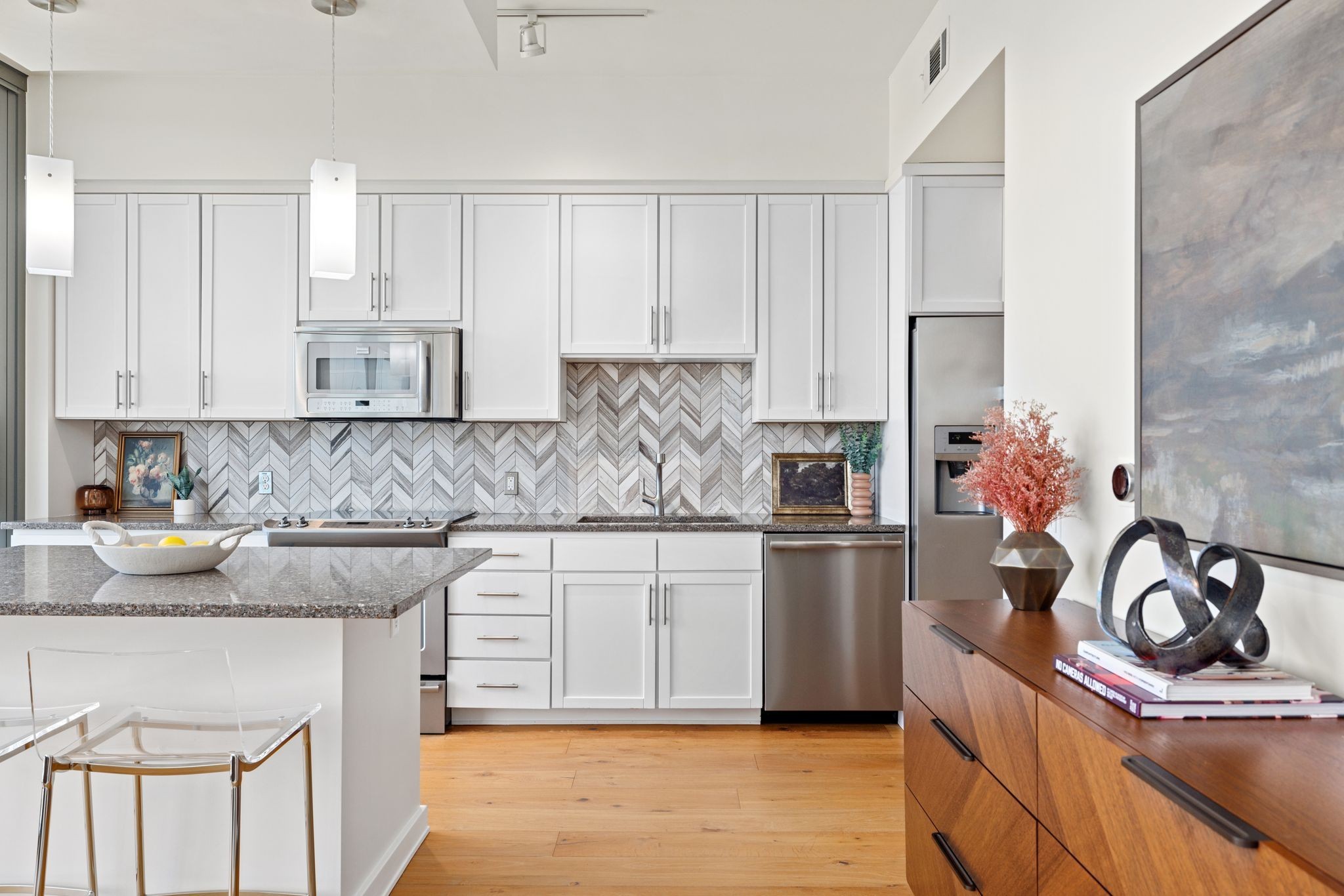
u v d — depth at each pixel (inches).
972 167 140.4
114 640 77.5
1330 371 45.9
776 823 105.9
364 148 149.9
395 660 93.4
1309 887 29.1
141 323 150.5
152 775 65.2
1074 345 79.1
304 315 150.9
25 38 98.7
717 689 142.0
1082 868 46.4
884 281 149.9
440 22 95.7
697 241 150.7
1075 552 80.4
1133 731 44.3
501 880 91.7
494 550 142.0
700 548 142.0
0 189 141.9
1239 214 53.6
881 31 132.3
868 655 141.6
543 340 151.1
